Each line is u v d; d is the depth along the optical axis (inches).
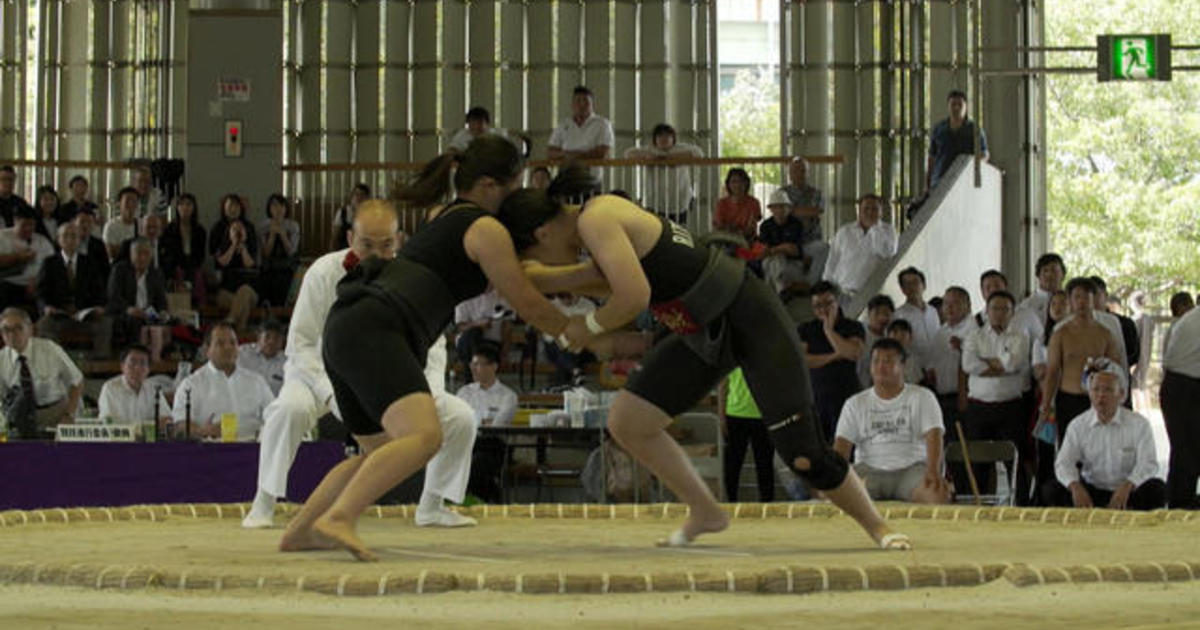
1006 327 399.2
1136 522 239.9
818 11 650.2
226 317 515.8
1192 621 127.0
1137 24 832.3
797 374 178.9
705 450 389.1
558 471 436.5
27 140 670.5
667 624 123.6
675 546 193.5
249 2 580.7
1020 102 633.6
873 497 343.3
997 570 144.6
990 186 603.2
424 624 123.6
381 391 163.6
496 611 129.5
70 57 666.2
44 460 296.7
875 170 647.1
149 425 320.8
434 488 236.7
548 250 171.3
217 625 123.0
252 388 349.4
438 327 169.9
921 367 437.1
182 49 660.1
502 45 656.4
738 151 797.2
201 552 180.9
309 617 127.0
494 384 413.4
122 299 478.3
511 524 245.6
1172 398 377.7
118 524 247.6
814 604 133.9
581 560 168.9
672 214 546.6
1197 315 375.2
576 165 171.6
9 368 375.2
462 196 171.9
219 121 567.5
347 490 161.0
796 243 510.0
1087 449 343.3
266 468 235.9
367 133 659.4
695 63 653.9
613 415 190.2
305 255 611.5
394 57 658.8
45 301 488.4
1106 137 836.0
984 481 396.5
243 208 531.8
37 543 199.5
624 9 653.9
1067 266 836.6
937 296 524.1
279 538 208.8
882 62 647.1
